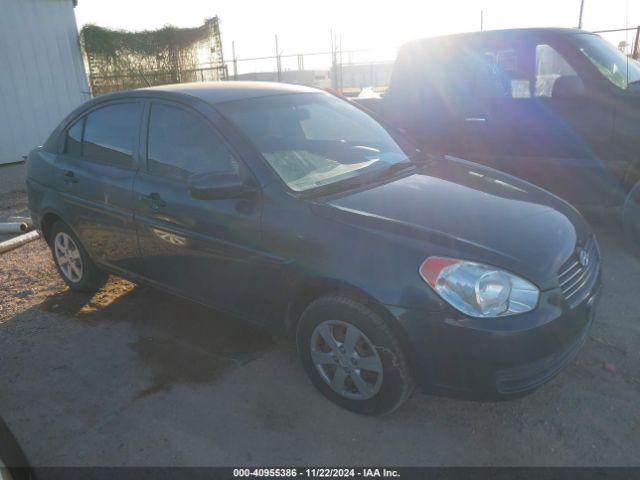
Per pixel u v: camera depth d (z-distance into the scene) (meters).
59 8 12.02
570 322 2.55
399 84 5.75
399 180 3.26
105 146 3.83
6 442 2.36
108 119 3.84
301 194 2.90
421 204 2.89
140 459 2.58
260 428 2.75
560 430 2.64
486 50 5.17
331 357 2.79
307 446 2.62
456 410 2.82
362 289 2.52
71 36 12.32
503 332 2.33
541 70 4.90
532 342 2.38
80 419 2.88
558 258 2.61
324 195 2.94
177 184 3.30
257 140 3.14
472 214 2.81
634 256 4.64
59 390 3.14
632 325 3.54
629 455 2.46
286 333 3.04
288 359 3.34
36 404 3.03
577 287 2.69
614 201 4.70
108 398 3.04
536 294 2.43
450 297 2.38
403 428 2.71
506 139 5.11
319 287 2.75
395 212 2.78
